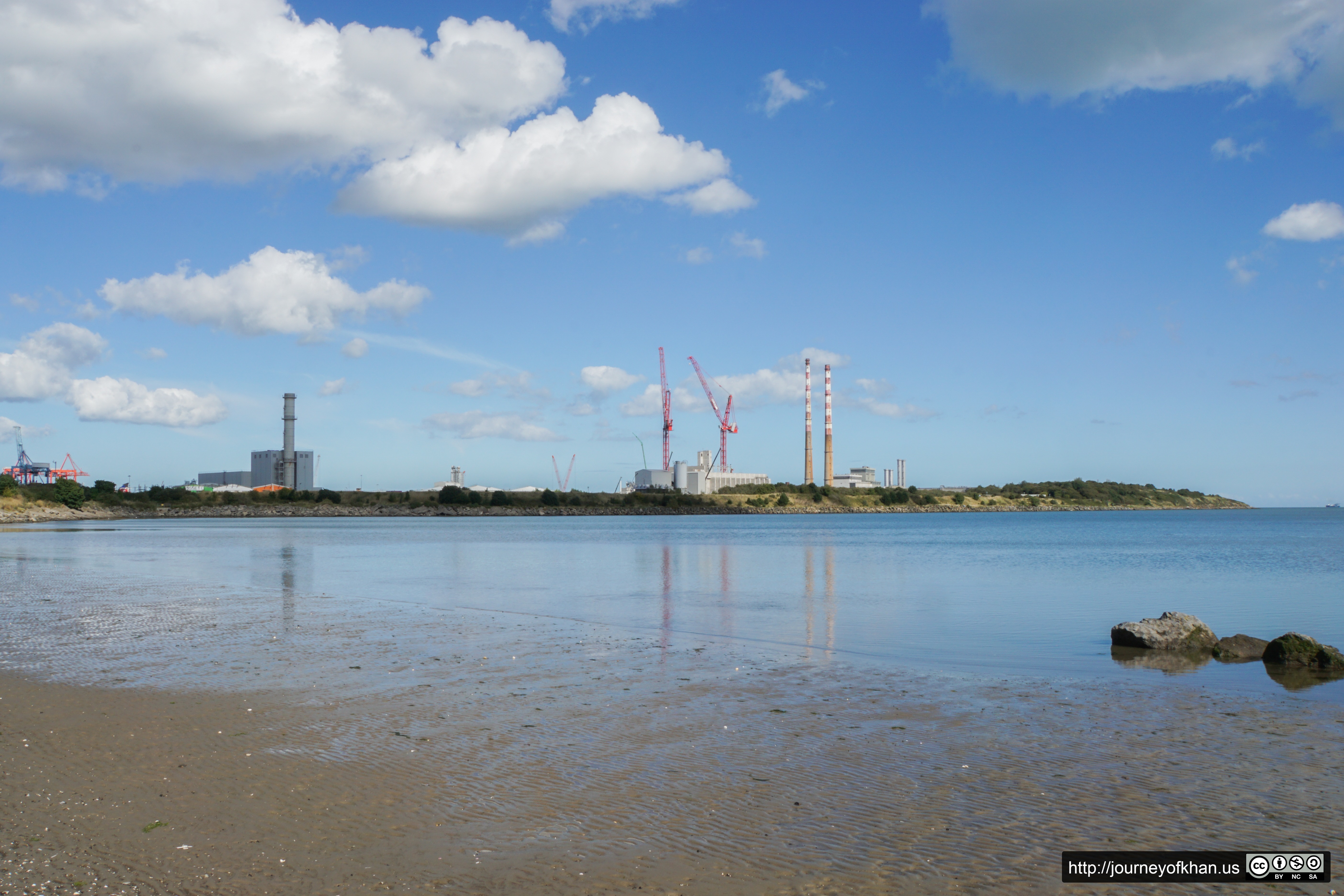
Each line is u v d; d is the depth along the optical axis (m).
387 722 13.80
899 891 7.82
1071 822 9.51
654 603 33.69
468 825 9.35
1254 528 155.50
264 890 7.78
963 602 34.62
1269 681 17.91
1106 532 139.00
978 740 12.88
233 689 16.31
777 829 9.26
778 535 128.50
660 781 10.81
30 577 44.59
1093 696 16.09
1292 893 7.82
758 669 18.75
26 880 7.95
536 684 16.94
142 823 9.38
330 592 37.62
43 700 15.34
